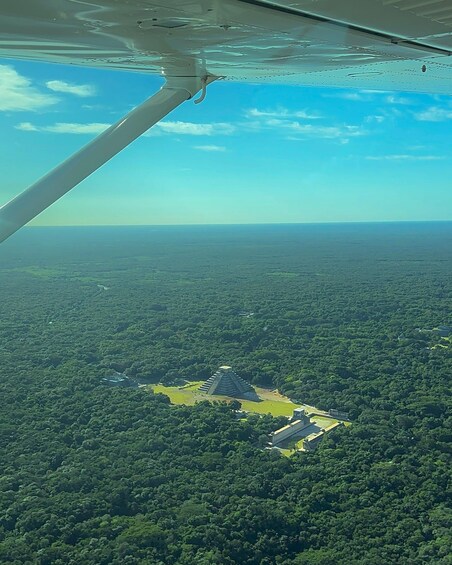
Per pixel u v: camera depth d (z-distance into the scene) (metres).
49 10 1.77
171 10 1.87
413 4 2.10
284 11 2.04
